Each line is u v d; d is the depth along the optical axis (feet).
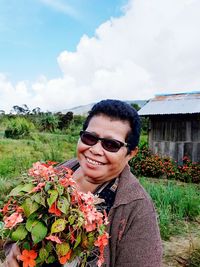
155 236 4.74
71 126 122.11
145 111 51.03
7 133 86.89
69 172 4.30
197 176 44.83
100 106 4.98
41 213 4.07
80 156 5.05
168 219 21.54
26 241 4.10
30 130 95.30
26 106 148.56
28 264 4.00
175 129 49.65
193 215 23.86
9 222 3.99
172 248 18.22
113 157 4.83
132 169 48.52
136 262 4.61
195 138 48.08
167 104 51.06
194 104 48.60
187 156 48.55
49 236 3.93
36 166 4.37
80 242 4.21
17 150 57.98
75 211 4.10
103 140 4.82
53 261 4.17
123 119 4.88
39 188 4.09
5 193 21.52
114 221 4.79
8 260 4.31
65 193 4.16
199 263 15.99
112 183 5.09
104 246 4.56
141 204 4.81
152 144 51.62
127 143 4.93
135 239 4.68
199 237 19.10
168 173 46.39
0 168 36.60
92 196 4.31
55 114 131.34
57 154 49.06
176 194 26.04
